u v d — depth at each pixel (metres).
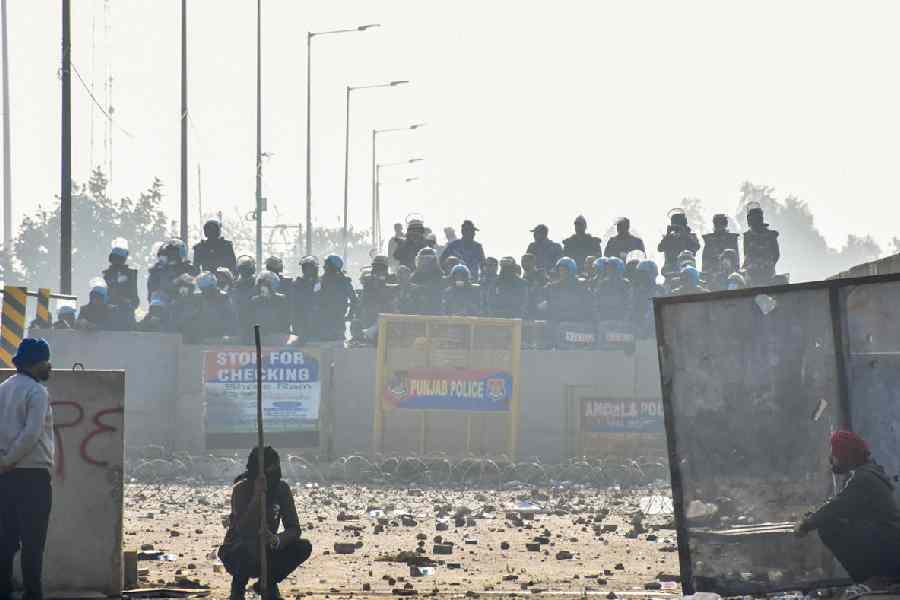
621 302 100.62
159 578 41.69
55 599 37.25
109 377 38.34
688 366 38.41
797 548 37.56
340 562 47.31
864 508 35.56
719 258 108.88
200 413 94.94
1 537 35.31
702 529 38.12
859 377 37.34
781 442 37.84
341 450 95.12
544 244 106.75
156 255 101.69
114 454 38.25
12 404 34.56
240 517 35.38
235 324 98.00
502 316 101.06
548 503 73.75
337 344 98.50
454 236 126.88
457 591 40.03
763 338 38.03
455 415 93.69
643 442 94.94
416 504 72.50
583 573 45.09
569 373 98.31
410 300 100.44
